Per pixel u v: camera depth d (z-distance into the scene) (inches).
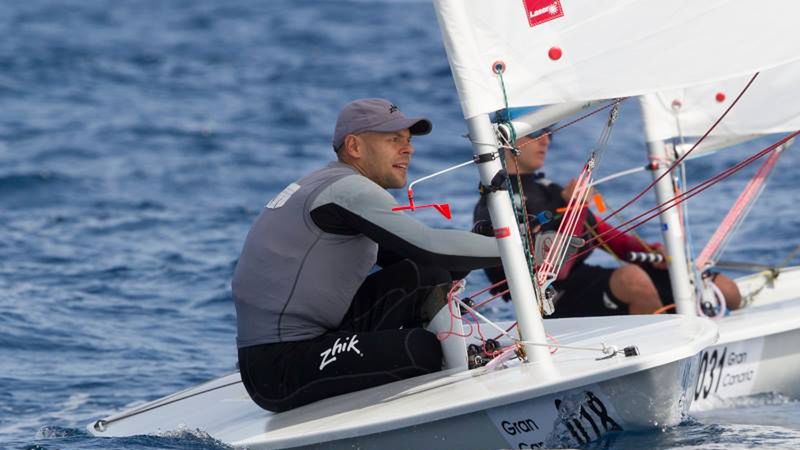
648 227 1296.8
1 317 980.6
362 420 522.6
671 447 523.2
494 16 529.7
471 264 565.6
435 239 557.9
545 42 529.0
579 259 821.2
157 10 3607.3
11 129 2017.7
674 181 761.0
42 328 957.8
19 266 1175.6
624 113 2122.3
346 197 569.3
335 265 584.7
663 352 512.7
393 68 2672.2
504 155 547.5
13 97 2343.8
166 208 1470.2
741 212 812.0
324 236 581.6
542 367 541.6
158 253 1238.9
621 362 512.1
